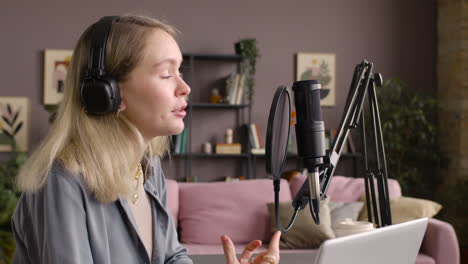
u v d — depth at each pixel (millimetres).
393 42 5719
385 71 5711
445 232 3406
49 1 5316
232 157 5516
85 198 924
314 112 864
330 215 3771
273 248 967
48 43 5316
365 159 1225
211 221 3854
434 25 5762
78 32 5348
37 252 947
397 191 4094
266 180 4086
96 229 938
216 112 5508
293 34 5609
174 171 5422
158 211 1160
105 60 964
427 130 5324
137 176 1113
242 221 3863
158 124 982
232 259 934
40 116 5301
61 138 946
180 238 3879
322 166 923
